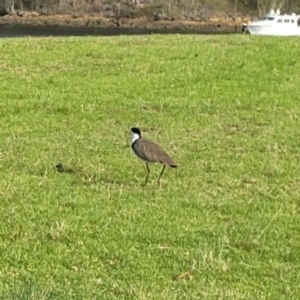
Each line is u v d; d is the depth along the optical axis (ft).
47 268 24.61
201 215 29.73
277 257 26.30
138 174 34.81
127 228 28.07
